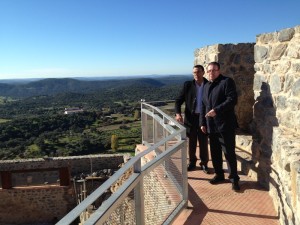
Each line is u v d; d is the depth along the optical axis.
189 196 4.77
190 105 5.80
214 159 5.22
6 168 16.06
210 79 4.87
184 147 4.34
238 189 4.90
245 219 4.04
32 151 42.22
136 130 57.94
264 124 4.90
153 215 3.80
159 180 3.77
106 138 50.16
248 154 6.01
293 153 3.32
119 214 2.62
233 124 4.81
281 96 4.38
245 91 7.66
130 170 5.52
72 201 14.87
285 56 4.28
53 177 15.45
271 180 4.59
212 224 3.92
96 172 15.80
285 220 3.63
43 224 14.72
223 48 7.47
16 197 14.73
